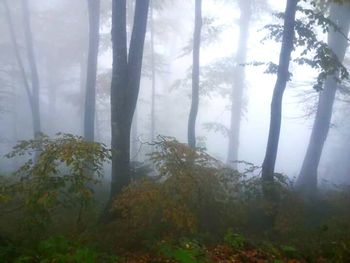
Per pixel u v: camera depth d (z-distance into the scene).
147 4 10.33
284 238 9.71
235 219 9.87
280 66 11.22
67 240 7.20
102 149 8.16
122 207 8.57
